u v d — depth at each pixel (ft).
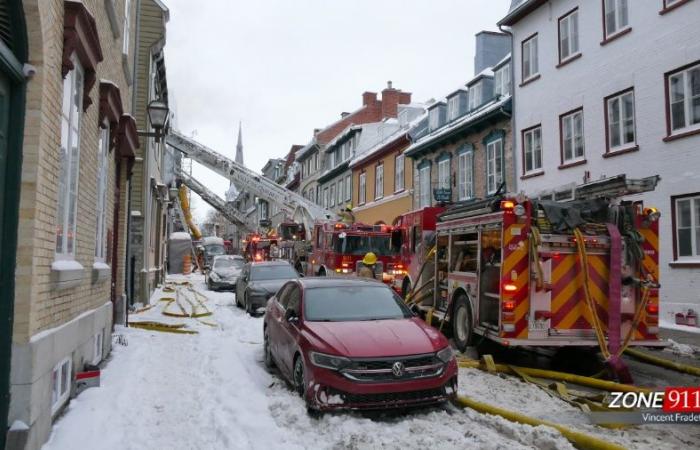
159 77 67.62
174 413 19.20
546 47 57.21
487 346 30.32
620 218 26.40
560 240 25.89
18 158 14.19
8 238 13.94
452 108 78.28
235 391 21.79
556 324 25.77
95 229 23.88
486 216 28.19
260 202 200.95
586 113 51.39
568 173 53.47
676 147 42.11
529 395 21.54
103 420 17.92
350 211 66.39
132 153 33.88
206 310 48.34
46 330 15.88
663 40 43.52
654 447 16.01
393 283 51.39
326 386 18.43
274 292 46.93
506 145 63.21
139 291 51.80
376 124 115.14
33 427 14.25
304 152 149.69
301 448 15.69
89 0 21.80
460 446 15.67
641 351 31.48
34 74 14.51
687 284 40.68
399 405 18.49
